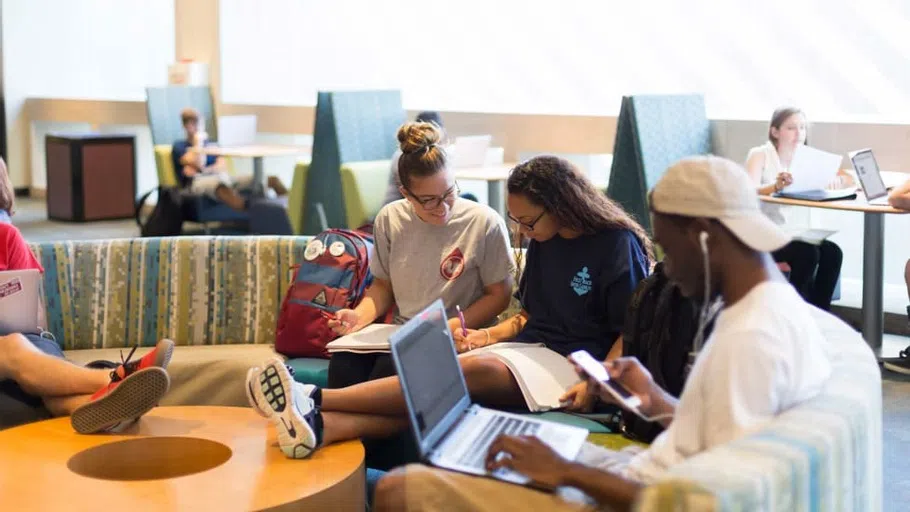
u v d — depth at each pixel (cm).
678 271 186
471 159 656
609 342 292
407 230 333
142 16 1120
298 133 859
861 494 183
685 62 682
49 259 383
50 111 1094
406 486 201
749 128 607
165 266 388
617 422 265
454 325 308
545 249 302
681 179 181
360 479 253
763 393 171
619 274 283
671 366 251
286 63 898
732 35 661
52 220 991
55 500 226
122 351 378
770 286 179
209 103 896
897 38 602
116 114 1015
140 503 225
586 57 730
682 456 179
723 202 178
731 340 174
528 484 193
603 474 179
